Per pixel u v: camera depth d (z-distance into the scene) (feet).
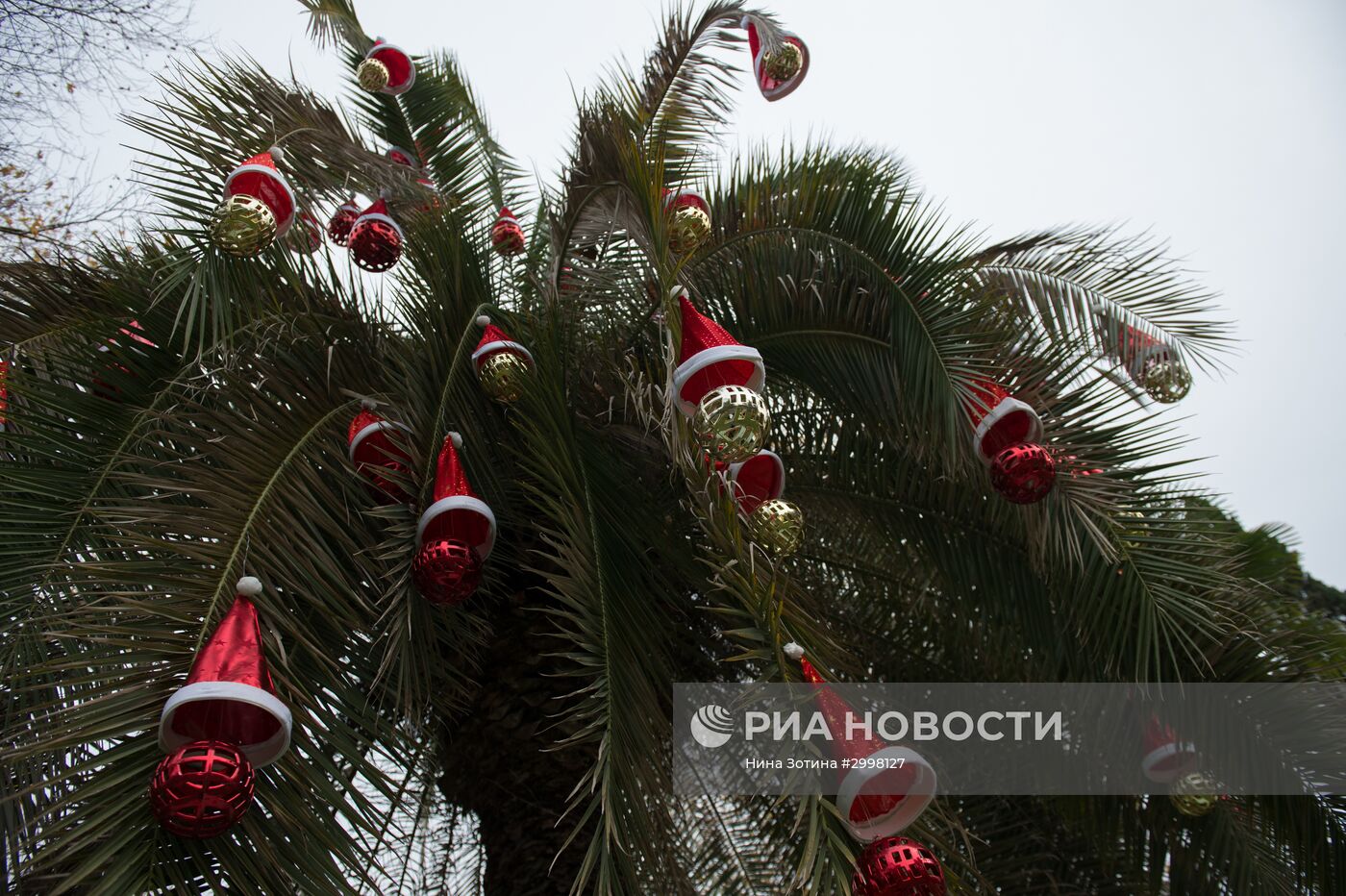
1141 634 15.16
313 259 15.83
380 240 16.60
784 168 18.65
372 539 13.79
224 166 15.39
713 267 18.12
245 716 9.85
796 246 17.94
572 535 12.34
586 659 11.30
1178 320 18.39
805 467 19.16
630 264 18.84
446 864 20.08
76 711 9.52
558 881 14.70
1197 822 17.34
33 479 13.38
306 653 11.96
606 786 10.03
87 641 11.93
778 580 11.36
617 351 17.15
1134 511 16.25
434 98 25.05
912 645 20.07
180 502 14.12
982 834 18.62
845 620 20.15
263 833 9.76
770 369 18.67
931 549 18.45
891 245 17.46
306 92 18.06
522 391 14.17
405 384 14.61
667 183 19.20
